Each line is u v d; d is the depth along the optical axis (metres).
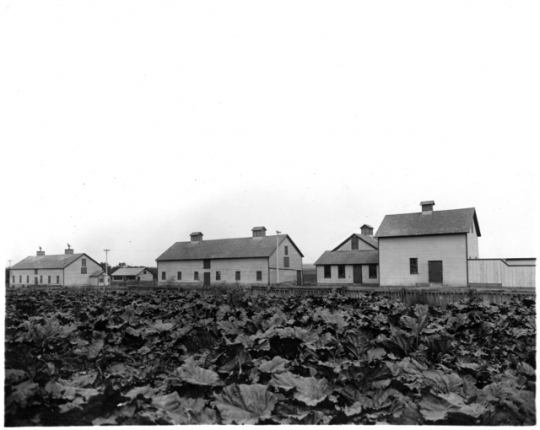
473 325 8.48
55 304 14.70
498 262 28.28
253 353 6.21
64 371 5.79
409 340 6.60
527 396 4.60
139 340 7.56
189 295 18.50
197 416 4.39
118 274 56.28
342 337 7.39
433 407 4.40
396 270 32.16
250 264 41.09
